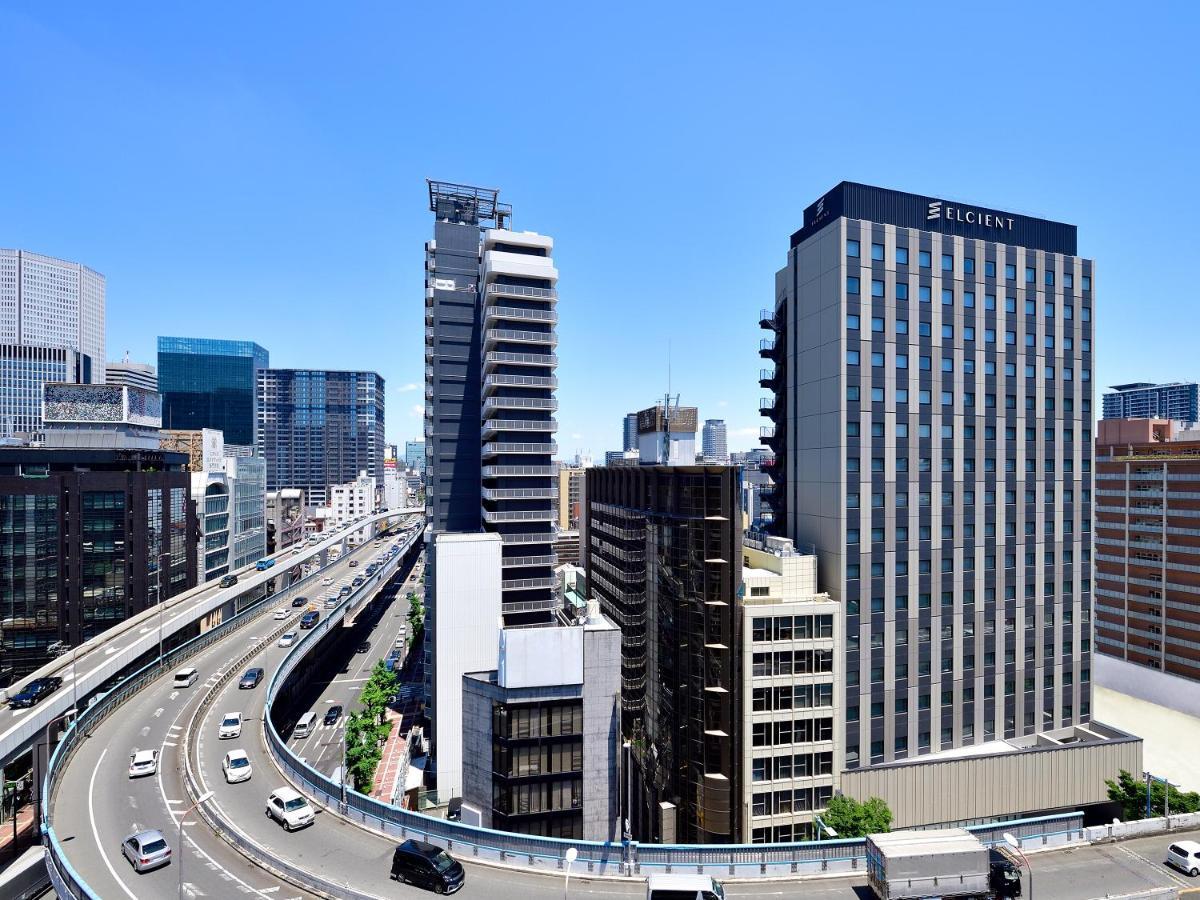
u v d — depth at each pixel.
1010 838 42.03
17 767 81.50
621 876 44.28
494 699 56.22
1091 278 79.69
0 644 106.81
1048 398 77.25
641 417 102.75
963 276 73.56
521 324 106.19
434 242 116.81
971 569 72.94
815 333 72.62
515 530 103.19
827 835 59.09
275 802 52.72
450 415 116.12
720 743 64.56
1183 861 45.66
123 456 123.50
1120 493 129.75
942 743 70.94
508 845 45.91
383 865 45.62
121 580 116.56
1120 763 70.81
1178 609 118.44
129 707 81.25
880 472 69.38
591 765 56.56
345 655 143.25
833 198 71.81
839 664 66.44
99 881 44.22
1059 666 76.75
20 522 107.88
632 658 81.88
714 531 66.44
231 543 165.62
